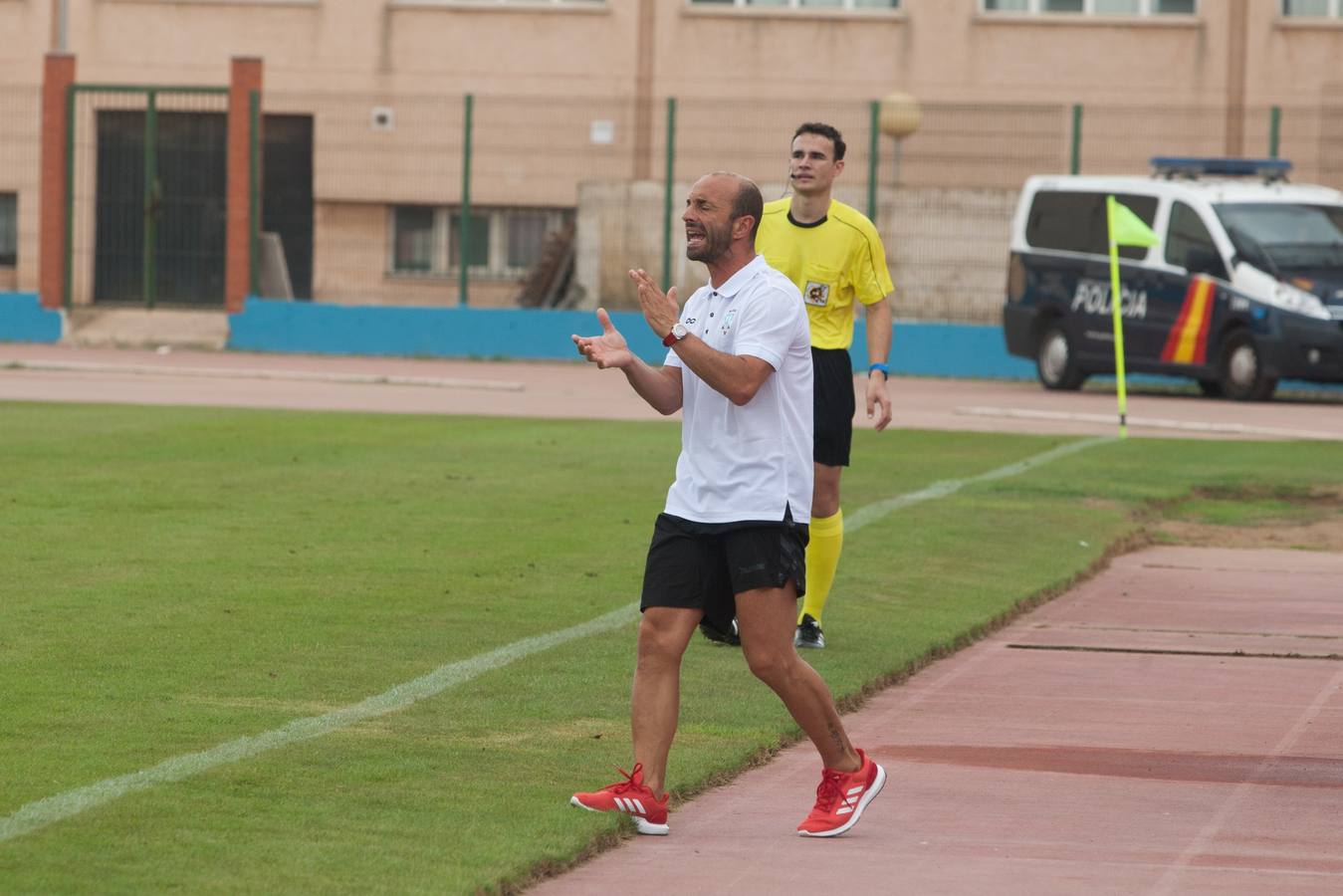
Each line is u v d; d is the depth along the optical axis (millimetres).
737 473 18312
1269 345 78375
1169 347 82062
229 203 106000
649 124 116188
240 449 51125
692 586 18500
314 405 68938
